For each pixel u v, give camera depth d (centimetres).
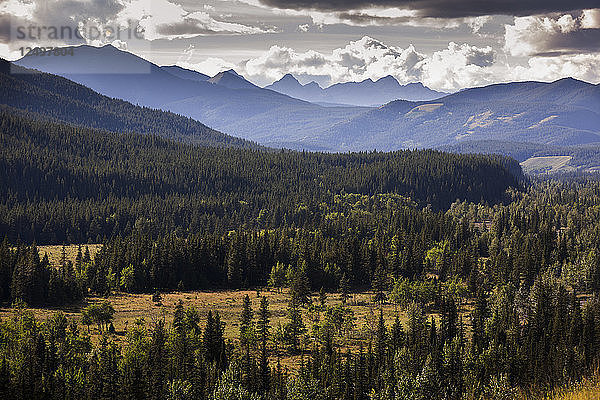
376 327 15838
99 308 15738
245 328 14688
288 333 14788
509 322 15262
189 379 11269
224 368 12450
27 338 12350
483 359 12725
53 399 10362
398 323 14575
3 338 12369
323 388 11050
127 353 11756
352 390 11606
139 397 10562
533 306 16888
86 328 15338
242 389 10462
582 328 14325
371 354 12744
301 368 12175
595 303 16325
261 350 13988
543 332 14512
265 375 11675
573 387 7581
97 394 10738
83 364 11794
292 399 10694
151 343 12588
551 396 7600
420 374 11656
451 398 11262
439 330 14950
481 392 11044
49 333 12988
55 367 11525
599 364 12000
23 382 10294
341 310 15988
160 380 11338
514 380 12162
